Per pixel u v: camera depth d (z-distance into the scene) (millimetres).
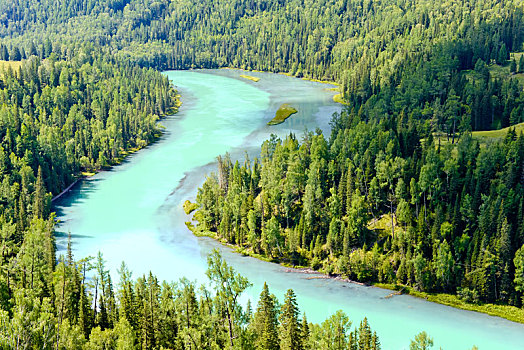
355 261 157750
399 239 159750
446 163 170125
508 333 132500
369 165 181750
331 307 143625
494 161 172000
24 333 90188
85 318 116750
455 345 127312
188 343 100812
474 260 148375
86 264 160125
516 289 141125
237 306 104688
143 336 110062
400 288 152875
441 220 159625
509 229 147250
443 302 146125
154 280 125125
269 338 104625
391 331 132625
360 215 167500
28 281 135250
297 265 167375
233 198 191750
